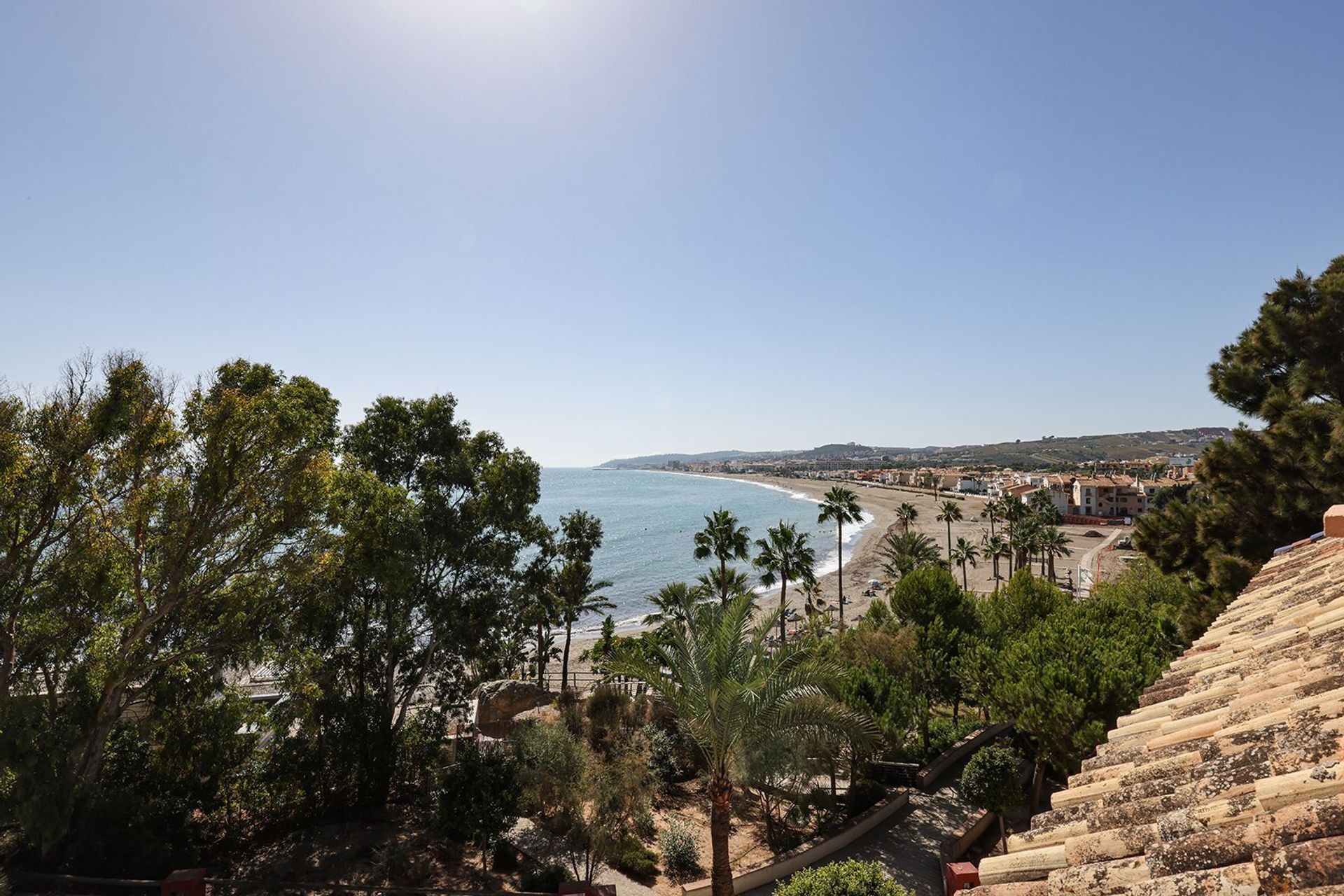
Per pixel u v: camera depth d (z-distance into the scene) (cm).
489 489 2595
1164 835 351
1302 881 258
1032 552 7281
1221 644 698
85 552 1534
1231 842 309
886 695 2522
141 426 1583
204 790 1872
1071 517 14050
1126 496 13888
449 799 1897
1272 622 684
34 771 1409
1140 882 320
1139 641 2364
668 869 2034
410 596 2389
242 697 2056
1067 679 2038
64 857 1550
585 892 1241
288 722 2070
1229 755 395
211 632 1853
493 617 2598
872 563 10025
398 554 2078
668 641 1805
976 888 404
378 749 2195
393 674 2447
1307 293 1883
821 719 1614
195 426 1709
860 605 7400
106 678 1598
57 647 1628
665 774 2734
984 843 2298
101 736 1658
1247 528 1975
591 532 4284
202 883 1298
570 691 3303
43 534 1595
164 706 1872
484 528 2664
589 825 1956
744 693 1549
